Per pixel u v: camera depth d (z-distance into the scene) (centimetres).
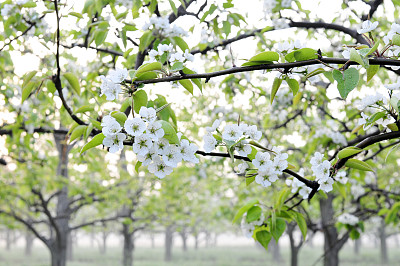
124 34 308
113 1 316
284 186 271
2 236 5662
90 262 3809
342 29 416
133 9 337
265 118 669
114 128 159
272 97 202
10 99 469
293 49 194
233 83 524
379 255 4175
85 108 222
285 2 421
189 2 384
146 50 319
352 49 165
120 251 5097
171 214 1382
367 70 184
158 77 188
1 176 978
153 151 165
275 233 242
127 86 181
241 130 175
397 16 444
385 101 186
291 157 677
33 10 310
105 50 399
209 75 183
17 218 1070
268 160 177
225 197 1173
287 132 746
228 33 373
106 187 1138
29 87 227
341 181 306
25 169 902
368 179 679
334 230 783
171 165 162
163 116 216
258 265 3488
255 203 248
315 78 201
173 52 224
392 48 185
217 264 3616
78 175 1148
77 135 220
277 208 255
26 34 317
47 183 1008
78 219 3086
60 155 1015
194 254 4594
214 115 646
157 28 287
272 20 440
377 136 182
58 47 206
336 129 555
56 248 1087
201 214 1675
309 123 634
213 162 772
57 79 213
